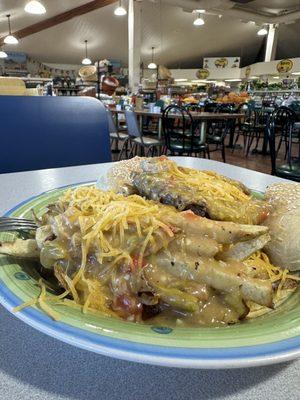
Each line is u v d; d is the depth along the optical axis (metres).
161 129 4.42
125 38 12.75
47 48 13.85
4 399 0.30
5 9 8.78
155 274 0.37
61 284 0.39
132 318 0.36
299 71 10.78
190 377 0.33
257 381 0.32
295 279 0.43
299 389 0.31
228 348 0.29
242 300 0.36
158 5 9.89
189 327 0.34
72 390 0.31
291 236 0.45
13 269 0.41
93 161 1.60
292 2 9.43
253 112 6.45
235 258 0.38
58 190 0.72
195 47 14.00
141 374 0.33
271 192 0.55
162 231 0.38
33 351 0.35
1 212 0.68
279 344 0.29
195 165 1.14
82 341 0.29
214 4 8.91
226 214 0.44
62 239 0.41
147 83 9.01
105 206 0.42
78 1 9.05
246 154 5.84
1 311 0.41
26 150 1.44
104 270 0.38
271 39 11.27
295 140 7.34
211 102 6.73
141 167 0.56
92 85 6.91
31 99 1.48
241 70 13.48
